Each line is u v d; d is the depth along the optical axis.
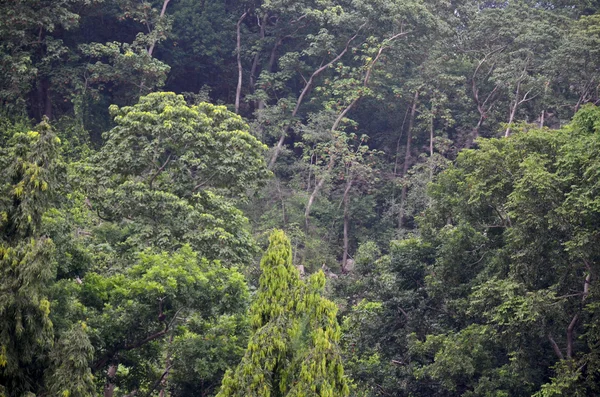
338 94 100.88
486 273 51.56
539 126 97.56
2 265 31.80
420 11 98.44
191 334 45.56
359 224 99.44
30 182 33.25
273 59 110.75
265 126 100.94
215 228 54.28
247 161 59.25
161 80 90.12
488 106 104.88
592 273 45.19
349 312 59.34
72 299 38.84
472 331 47.56
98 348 39.66
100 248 51.75
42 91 91.25
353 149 111.19
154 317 42.53
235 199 61.31
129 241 52.41
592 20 95.56
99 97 89.50
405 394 52.19
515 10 104.31
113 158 56.50
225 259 53.84
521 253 46.47
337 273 91.00
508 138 55.50
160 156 60.75
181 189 57.06
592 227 45.34
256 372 31.41
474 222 54.56
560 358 45.31
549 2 119.19
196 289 43.25
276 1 103.81
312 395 30.30
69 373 30.81
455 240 53.78
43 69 87.38
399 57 100.81
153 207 54.00
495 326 47.62
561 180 46.66
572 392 42.09
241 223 58.41
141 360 44.41
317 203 97.44
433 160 94.50
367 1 100.00
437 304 54.72
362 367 53.59
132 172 57.16
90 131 91.12
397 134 109.38
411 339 53.41
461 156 57.28
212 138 58.62
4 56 80.12
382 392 52.97
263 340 31.94
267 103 111.56
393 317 55.38
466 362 46.09
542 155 51.38
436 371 46.94
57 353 31.39
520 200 46.81
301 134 111.06
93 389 31.55
